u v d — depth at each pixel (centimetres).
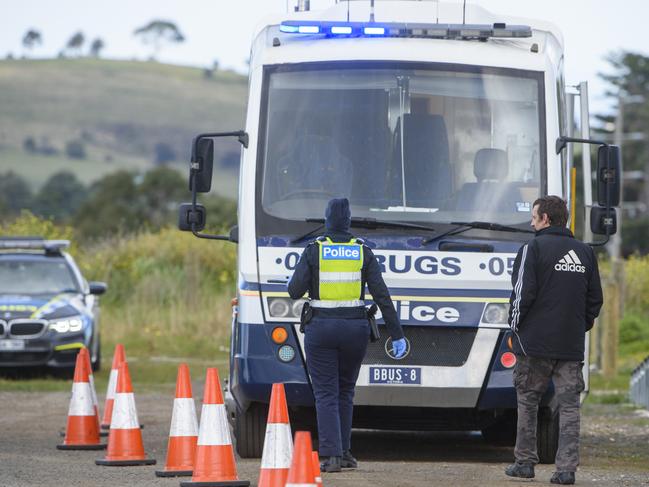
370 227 3038
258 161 3088
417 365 3009
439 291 3016
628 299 8775
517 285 2697
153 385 5581
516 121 3116
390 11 3338
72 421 3406
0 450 3356
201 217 3131
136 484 2672
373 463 3069
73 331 5550
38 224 9438
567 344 2681
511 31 3175
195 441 2864
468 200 3066
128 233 9881
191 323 7800
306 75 3131
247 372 3014
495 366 3014
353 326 2816
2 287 5775
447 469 2939
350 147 3089
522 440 2759
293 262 3019
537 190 3086
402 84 3119
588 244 3016
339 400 2889
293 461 1981
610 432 4016
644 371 4881
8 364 5459
